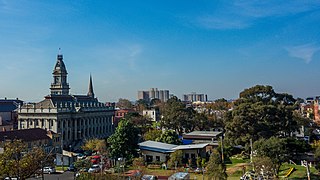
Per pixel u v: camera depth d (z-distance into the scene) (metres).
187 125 160.25
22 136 115.62
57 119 144.12
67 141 149.38
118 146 101.12
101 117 183.00
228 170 83.00
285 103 129.88
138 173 77.06
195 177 77.69
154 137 130.12
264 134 98.06
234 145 105.12
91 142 125.25
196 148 101.31
